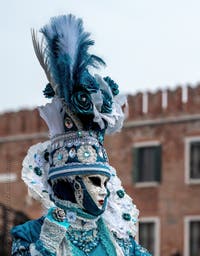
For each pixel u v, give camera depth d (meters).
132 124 47.22
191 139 46.28
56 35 7.80
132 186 46.69
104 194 7.64
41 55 7.82
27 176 7.74
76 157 7.62
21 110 50.53
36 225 7.50
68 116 7.72
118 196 8.09
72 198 7.62
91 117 7.71
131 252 8.00
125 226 8.00
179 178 46.22
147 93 47.41
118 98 8.06
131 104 47.44
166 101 47.12
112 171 8.13
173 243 45.72
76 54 7.79
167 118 46.84
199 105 46.38
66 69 7.72
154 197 46.44
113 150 46.78
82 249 7.61
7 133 50.66
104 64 7.90
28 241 7.39
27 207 41.03
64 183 7.66
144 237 46.19
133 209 8.10
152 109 47.19
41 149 7.82
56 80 7.76
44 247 7.27
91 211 7.61
